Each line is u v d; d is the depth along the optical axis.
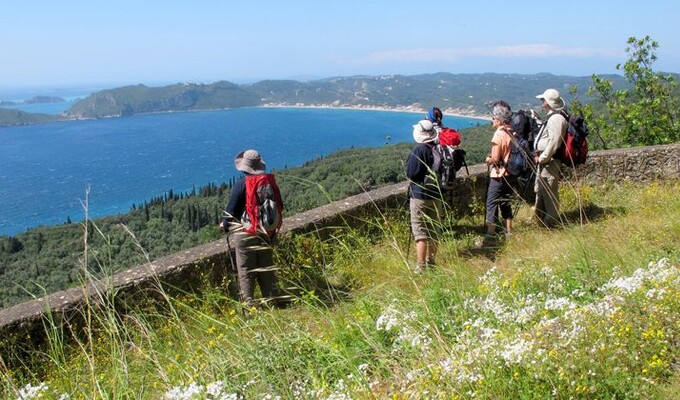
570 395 2.36
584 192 8.28
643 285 3.40
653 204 7.43
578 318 2.94
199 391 2.57
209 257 5.63
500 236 6.44
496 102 6.50
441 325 3.47
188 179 177.38
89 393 2.93
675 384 2.47
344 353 3.14
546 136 6.32
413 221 5.51
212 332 3.56
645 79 14.26
